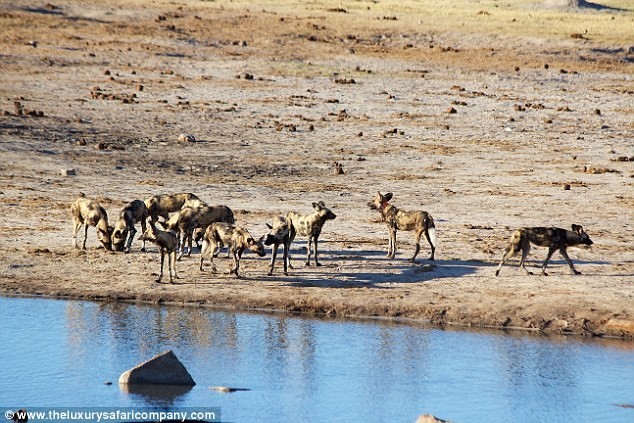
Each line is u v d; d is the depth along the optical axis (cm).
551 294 7600
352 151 14725
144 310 7394
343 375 6072
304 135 15750
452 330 7006
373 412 5484
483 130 16550
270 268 8125
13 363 6234
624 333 6950
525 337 6875
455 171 13450
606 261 8712
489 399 5700
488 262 8562
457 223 10269
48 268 8294
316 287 7775
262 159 14000
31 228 9669
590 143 15738
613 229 10194
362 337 6812
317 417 5422
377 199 8625
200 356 6406
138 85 19350
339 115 17238
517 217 10688
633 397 5741
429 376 6072
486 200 11606
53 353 6412
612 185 12644
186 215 8338
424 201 11469
